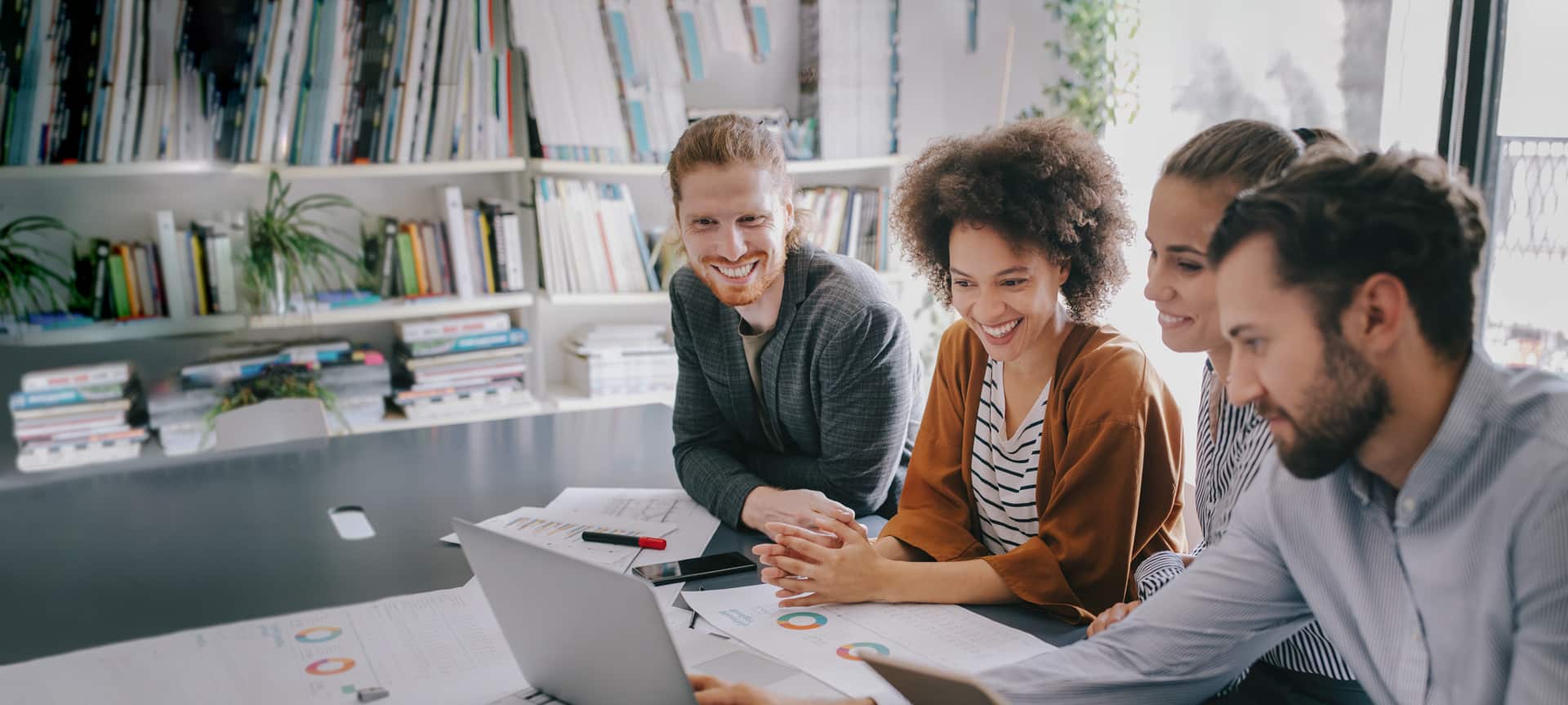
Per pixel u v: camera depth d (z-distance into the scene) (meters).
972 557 1.42
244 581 1.42
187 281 3.09
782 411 1.78
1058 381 1.37
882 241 3.86
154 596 1.37
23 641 1.23
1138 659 1.06
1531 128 2.14
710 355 1.79
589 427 2.29
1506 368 0.83
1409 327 0.76
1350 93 2.46
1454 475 0.81
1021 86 3.51
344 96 3.16
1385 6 2.36
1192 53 2.87
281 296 3.15
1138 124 3.05
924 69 3.92
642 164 3.48
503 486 1.86
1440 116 2.28
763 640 1.19
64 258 3.12
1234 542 1.05
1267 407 0.82
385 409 3.44
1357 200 0.75
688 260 1.68
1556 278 2.11
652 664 0.92
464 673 1.13
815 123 3.73
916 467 1.56
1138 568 1.39
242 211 3.29
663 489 1.84
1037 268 1.28
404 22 3.17
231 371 3.09
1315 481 0.93
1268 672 1.16
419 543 1.57
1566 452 0.75
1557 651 0.74
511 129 3.46
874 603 1.30
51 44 2.87
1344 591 0.93
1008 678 1.05
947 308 1.45
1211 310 1.15
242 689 1.09
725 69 3.79
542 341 3.60
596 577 0.90
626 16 3.40
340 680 1.11
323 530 1.63
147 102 2.97
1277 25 2.62
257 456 2.07
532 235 3.47
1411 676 0.88
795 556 1.33
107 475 1.95
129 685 1.10
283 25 3.06
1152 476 1.35
